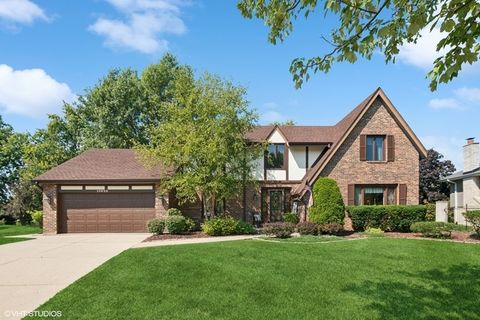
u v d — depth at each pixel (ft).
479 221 51.93
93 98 127.03
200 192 73.56
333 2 14.28
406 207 62.95
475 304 24.61
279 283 29.14
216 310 23.29
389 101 71.56
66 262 39.14
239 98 71.67
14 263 38.91
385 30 14.64
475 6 12.30
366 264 35.60
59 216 73.36
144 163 74.08
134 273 32.65
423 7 13.80
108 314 22.65
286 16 16.67
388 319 21.98
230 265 35.29
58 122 129.29
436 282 29.48
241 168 73.87
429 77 13.92
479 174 76.07
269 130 86.22
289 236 56.24
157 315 22.48
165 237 61.21
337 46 16.28
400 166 71.61
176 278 30.76
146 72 132.67
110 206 73.87
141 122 130.21
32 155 124.67
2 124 157.28
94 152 86.79
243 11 17.79
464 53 13.05
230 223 63.77
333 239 53.21
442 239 51.26
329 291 27.17
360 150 71.10
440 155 113.29
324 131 86.12
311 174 72.08
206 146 65.98
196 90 70.18
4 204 138.72
